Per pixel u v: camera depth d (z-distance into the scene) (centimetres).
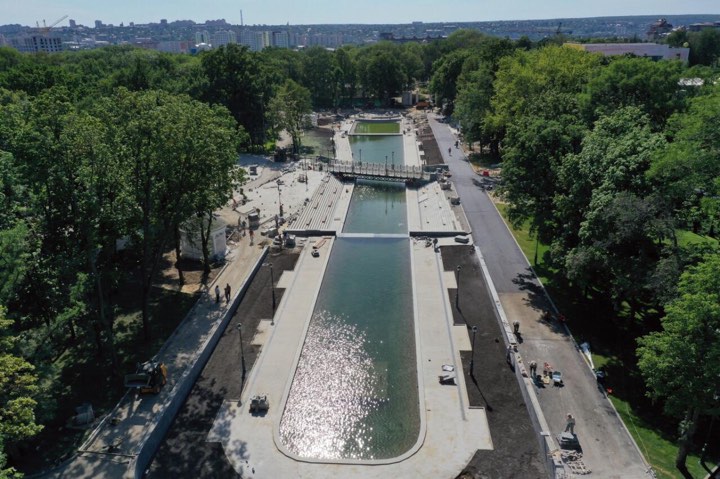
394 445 4341
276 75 16438
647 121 5978
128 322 5819
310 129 17325
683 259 4416
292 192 10469
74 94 9362
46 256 4678
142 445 4091
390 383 5088
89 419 4356
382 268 7450
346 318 6175
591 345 5419
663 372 3772
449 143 14475
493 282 6719
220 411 4612
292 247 7925
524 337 5547
